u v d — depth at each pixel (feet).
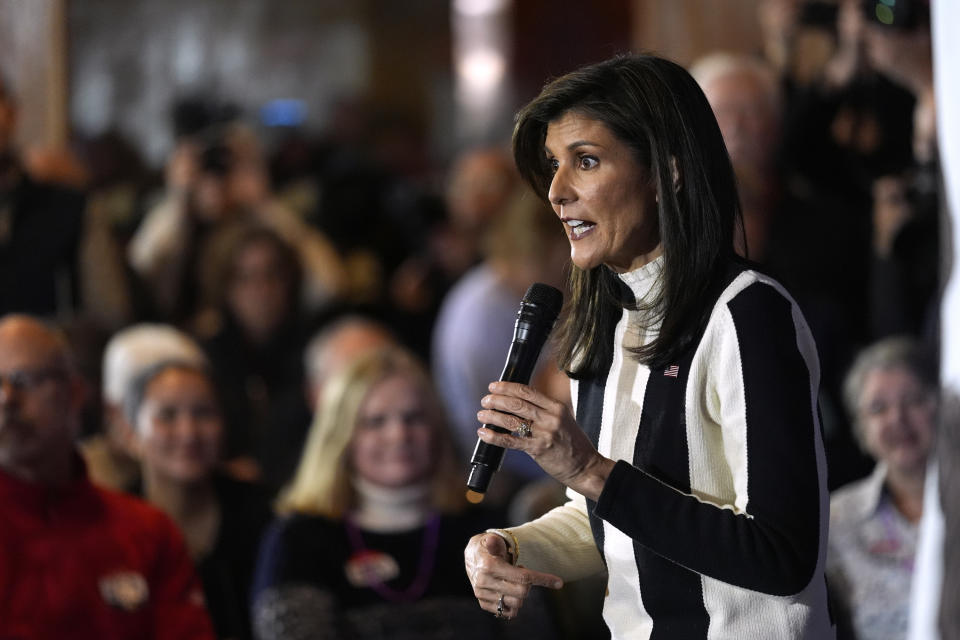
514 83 113.09
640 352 19.29
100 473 40.37
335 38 101.81
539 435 18.17
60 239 45.68
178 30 79.00
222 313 55.57
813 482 18.06
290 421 49.11
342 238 73.00
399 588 36.32
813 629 18.85
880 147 46.42
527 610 36.35
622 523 18.25
